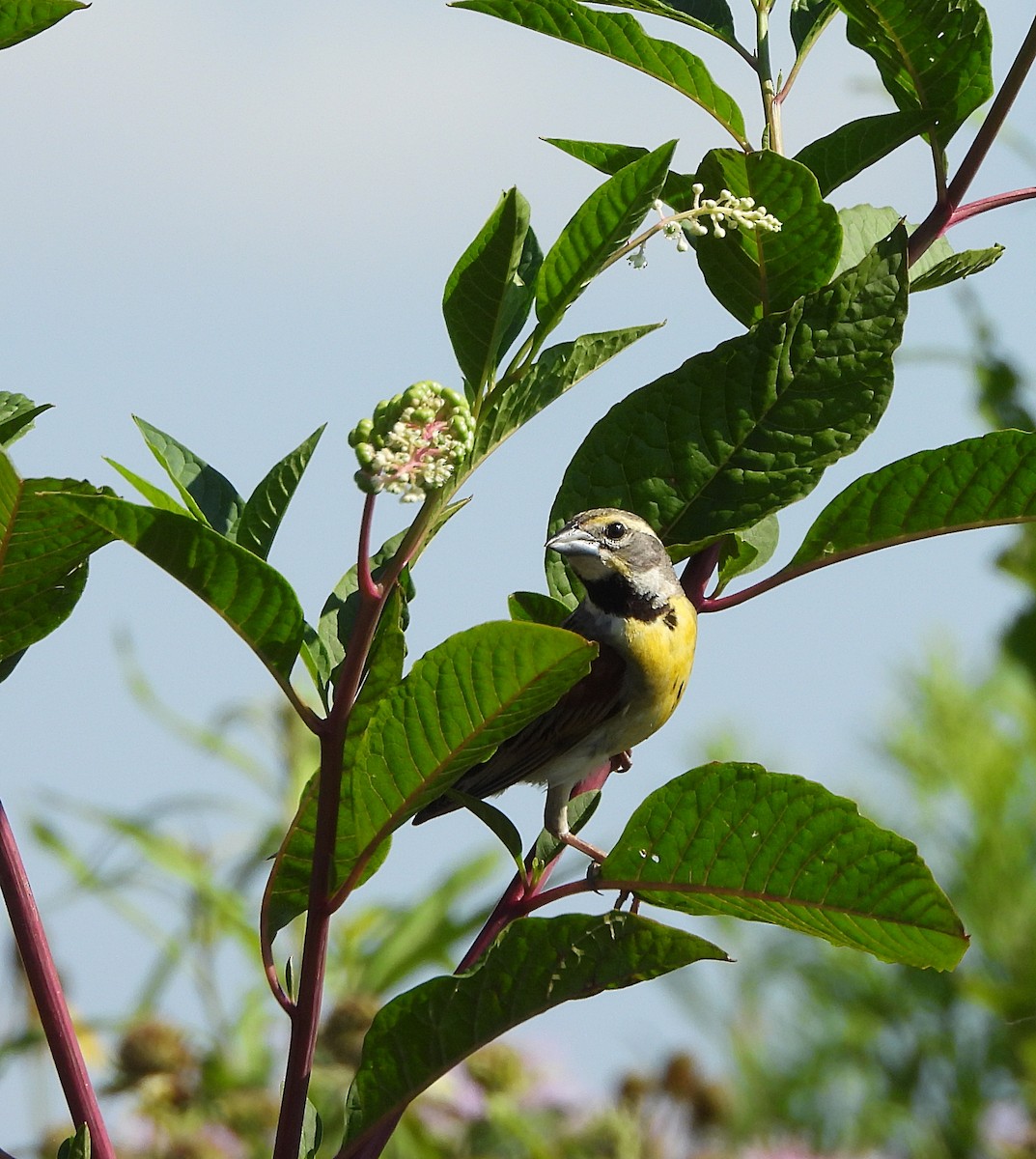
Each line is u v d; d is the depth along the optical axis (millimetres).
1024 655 11492
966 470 5262
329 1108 9289
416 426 3910
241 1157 9477
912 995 12227
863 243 6895
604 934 4254
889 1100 12023
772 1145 11039
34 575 4461
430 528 4387
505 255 4539
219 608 4227
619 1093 10445
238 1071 9844
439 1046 4422
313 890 4254
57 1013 4363
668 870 4762
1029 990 11648
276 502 4742
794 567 5531
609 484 5676
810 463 5539
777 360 5637
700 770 4629
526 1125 9445
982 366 10867
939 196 5816
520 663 4160
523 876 5070
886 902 4523
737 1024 12297
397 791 4371
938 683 13203
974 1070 11992
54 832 10117
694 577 5773
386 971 10047
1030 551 11211
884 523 5406
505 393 4516
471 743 4328
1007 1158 11820
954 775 12820
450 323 4590
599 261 4613
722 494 5594
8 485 4113
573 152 6383
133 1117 9430
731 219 4789
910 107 5980
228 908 10164
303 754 10953
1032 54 5668
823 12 6281
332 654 4785
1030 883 12484
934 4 5582
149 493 4875
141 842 10203
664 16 6164
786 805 4535
